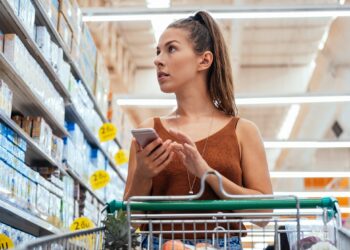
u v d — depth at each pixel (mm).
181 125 2062
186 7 5980
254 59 13109
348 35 10086
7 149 3422
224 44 2150
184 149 1787
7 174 3396
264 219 1732
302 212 1749
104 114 6738
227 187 1868
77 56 5297
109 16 6078
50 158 4398
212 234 1810
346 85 11484
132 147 2102
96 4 9617
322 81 12422
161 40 2088
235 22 10992
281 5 5898
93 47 6176
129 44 12492
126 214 1784
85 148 5887
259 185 1981
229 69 2145
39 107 4262
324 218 1742
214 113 2100
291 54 12805
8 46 3502
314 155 15758
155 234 1894
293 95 7863
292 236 1820
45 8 4227
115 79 12094
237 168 1970
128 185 2066
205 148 1969
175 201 1824
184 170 1940
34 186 3969
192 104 2092
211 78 2113
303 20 11023
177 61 2043
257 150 2018
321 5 5891
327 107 12602
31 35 3881
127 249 1713
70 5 5062
